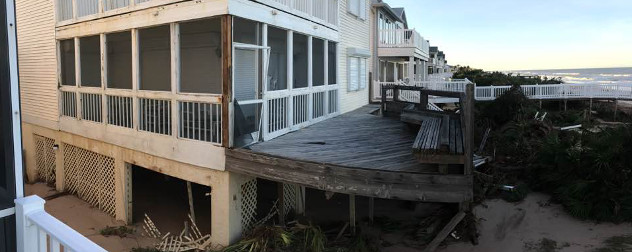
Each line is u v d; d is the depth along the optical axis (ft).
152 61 26.68
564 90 82.43
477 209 33.50
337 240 25.40
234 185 23.43
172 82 24.81
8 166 8.35
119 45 28.99
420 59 84.53
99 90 30.55
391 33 70.03
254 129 25.59
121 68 29.14
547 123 54.95
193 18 23.06
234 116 22.81
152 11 25.41
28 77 39.47
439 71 211.20
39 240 8.01
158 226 28.99
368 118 39.40
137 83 27.37
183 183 38.70
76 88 33.04
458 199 18.26
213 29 23.48
